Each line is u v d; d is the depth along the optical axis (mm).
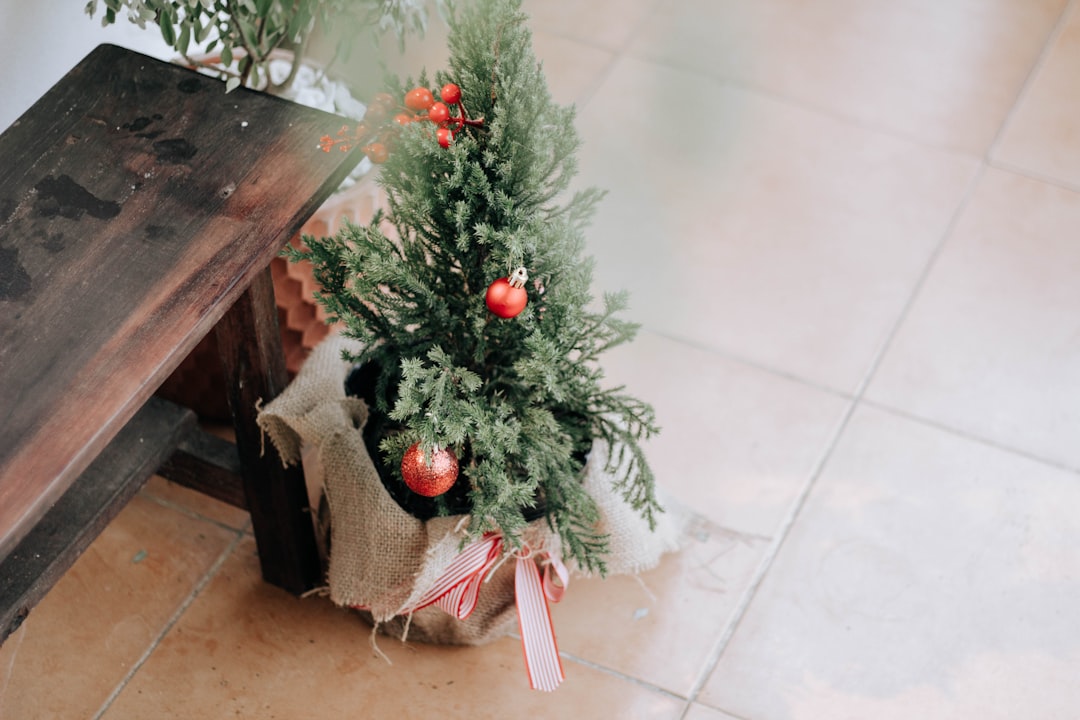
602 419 1583
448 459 1396
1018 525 2051
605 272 2402
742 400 2215
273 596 1903
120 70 1493
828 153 2670
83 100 1460
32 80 1897
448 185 1295
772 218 2535
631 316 2330
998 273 2461
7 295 1270
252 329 1473
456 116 1329
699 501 2062
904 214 2561
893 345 2318
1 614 1434
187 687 1784
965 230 2537
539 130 1309
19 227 1329
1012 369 2289
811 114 2750
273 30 1811
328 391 1612
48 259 1303
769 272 2436
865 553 2002
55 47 1911
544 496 1592
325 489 1657
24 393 1196
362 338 1433
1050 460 2148
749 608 1927
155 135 1426
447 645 1859
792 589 1951
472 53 1293
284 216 1354
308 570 1868
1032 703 1835
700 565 1974
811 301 2387
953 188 2617
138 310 1266
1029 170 2664
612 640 1884
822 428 2180
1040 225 2559
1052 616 1938
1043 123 2764
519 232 1305
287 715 1767
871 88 2814
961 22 2984
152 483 2025
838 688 1841
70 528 1514
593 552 1540
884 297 2402
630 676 1845
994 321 2371
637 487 1768
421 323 1468
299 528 1777
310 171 1395
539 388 1458
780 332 2330
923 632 1908
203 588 1901
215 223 1344
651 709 1809
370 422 1656
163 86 1479
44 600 1854
